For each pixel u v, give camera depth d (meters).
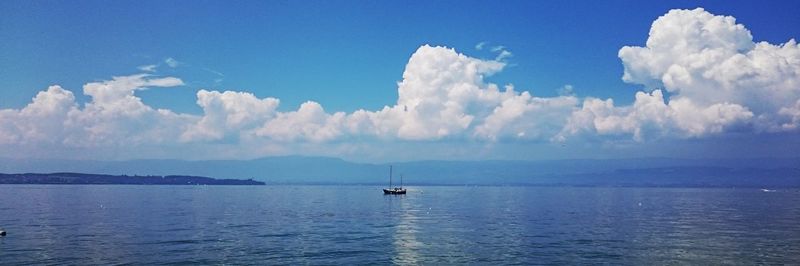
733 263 53.72
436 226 90.12
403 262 54.66
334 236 74.94
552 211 132.38
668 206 157.62
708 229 84.56
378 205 160.12
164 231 79.62
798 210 134.75
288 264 53.38
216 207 142.50
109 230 80.31
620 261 55.00
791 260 55.38
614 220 102.81
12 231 78.06
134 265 52.19
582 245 66.12
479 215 117.12
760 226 89.38
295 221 98.75
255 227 86.81
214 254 58.66
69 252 59.03
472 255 58.81
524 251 61.22
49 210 123.94
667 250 61.81
